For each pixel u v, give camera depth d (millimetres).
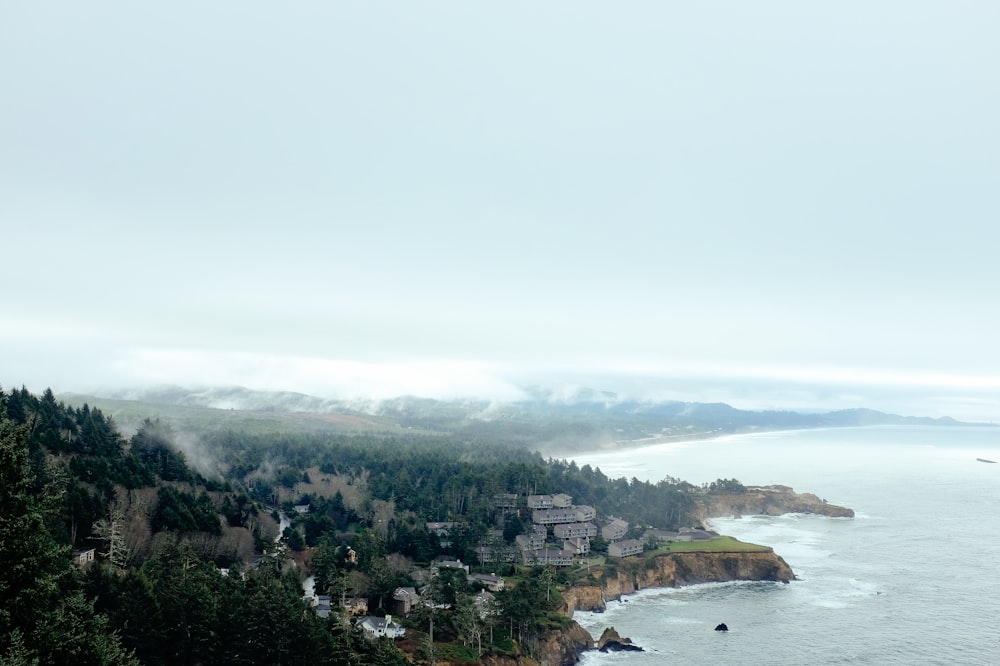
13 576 46938
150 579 106625
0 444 47031
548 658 141500
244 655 97188
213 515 166250
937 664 144250
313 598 141125
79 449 161875
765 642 157125
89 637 54812
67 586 78062
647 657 148000
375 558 157000
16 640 45469
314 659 99000
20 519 47000
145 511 150750
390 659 107125
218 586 112438
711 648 153250
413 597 146500
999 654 149625
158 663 91938
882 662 145375
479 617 138750
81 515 131750
